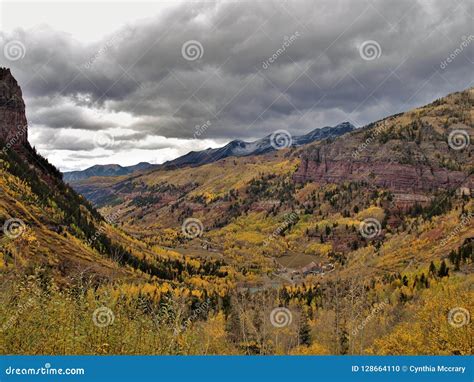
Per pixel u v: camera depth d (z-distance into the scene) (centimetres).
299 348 3488
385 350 3130
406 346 3075
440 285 10556
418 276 14362
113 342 1382
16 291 1397
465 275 12500
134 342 1427
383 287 13438
